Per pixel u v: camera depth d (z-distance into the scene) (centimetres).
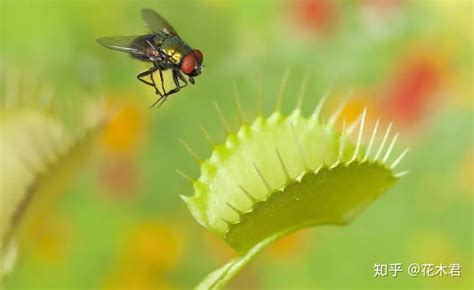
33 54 42
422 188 43
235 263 27
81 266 42
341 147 27
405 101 43
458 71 44
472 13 45
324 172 27
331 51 44
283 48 44
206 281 27
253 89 43
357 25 45
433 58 44
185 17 44
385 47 44
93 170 41
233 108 43
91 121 30
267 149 27
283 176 27
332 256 42
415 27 45
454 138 43
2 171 29
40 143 30
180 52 31
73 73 42
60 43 43
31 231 39
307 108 43
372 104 43
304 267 42
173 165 42
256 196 27
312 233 42
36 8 43
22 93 30
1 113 30
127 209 42
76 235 42
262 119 27
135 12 44
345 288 42
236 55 44
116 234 42
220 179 27
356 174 27
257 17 45
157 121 42
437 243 42
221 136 42
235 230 27
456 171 43
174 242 42
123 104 42
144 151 42
